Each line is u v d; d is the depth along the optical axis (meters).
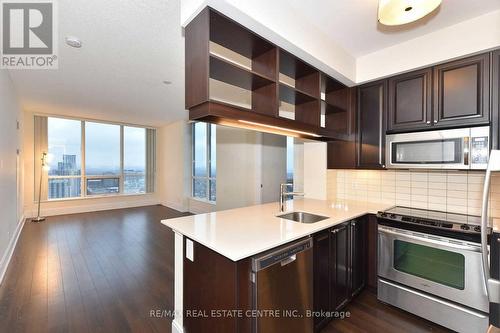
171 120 6.77
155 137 7.86
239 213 2.41
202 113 1.62
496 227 1.65
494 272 1.57
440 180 2.57
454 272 1.96
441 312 2.01
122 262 3.31
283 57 2.11
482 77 2.05
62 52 2.68
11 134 3.70
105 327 2.02
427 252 2.10
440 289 2.02
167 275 2.95
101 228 4.96
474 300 1.85
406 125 2.47
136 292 2.56
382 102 2.66
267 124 1.93
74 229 4.87
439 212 2.50
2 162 3.03
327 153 3.20
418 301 2.14
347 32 2.27
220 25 1.65
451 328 1.96
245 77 1.88
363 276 2.58
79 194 6.50
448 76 2.23
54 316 2.15
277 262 1.57
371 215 2.59
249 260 1.48
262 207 2.74
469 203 2.40
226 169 5.25
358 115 2.86
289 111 4.05
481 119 2.05
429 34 2.29
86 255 3.55
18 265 3.19
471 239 1.87
